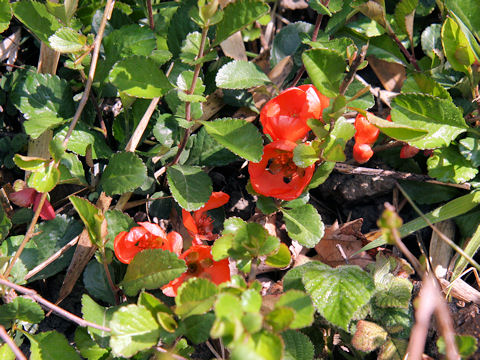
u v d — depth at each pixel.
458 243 0.48
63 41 0.43
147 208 0.47
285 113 0.42
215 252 0.41
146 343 0.39
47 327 0.46
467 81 0.48
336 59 0.41
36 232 0.45
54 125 0.46
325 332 0.44
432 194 0.48
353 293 0.41
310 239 0.44
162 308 0.40
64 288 0.46
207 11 0.40
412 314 0.44
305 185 0.42
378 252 0.44
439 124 0.45
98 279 0.44
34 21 0.45
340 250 0.46
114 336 0.38
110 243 0.44
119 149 0.48
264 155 0.43
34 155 0.48
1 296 0.43
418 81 0.46
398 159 0.48
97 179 0.48
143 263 0.42
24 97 0.46
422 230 0.48
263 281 0.47
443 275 0.47
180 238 0.42
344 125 0.41
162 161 0.48
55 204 0.48
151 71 0.42
